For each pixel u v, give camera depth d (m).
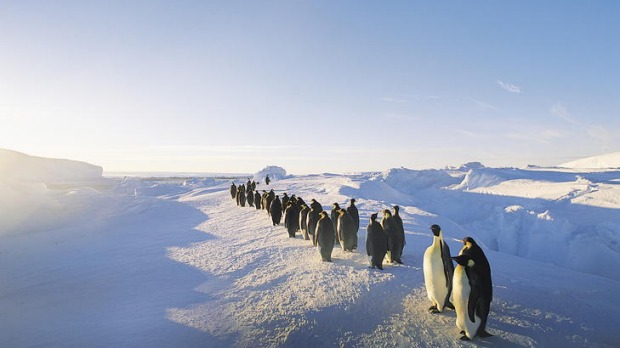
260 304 7.78
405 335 6.02
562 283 8.37
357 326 6.44
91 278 11.27
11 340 6.86
